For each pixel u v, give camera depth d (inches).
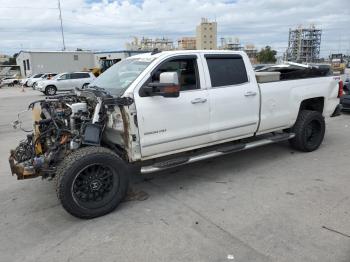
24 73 2377.0
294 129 245.3
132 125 165.9
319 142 257.4
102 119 169.5
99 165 158.9
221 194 182.4
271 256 125.6
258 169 219.8
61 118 173.3
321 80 254.2
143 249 133.5
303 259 123.0
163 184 199.6
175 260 125.6
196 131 188.4
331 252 126.6
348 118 396.8
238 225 148.5
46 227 154.5
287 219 151.9
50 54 1999.3
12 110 589.6
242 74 208.4
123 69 193.2
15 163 167.5
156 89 165.5
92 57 2097.7
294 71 258.5
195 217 157.5
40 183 208.5
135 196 183.0
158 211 165.2
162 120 174.6
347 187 186.5
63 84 1007.6
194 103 184.5
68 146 166.6
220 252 129.2
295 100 236.4
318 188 185.8
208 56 194.4
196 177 209.2
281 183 194.7
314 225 145.9
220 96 195.3
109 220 158.2
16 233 150.0
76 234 147.1
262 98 216.1
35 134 168.2
